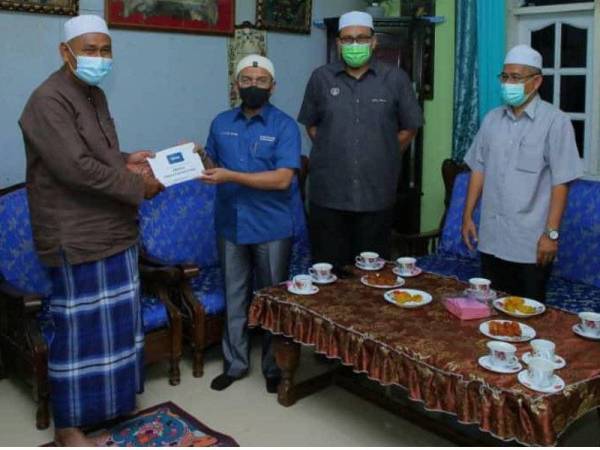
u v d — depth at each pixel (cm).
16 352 281
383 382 216
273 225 279
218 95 390
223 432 258
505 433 184
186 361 328
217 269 354
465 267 346
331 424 266
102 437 253
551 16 386
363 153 307
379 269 290
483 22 382
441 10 416
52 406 247
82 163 216
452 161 384
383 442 253
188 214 349
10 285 278
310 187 326
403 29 399
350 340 226
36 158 223
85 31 218
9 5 306
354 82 306
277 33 409
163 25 358
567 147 256
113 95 346
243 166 273
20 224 296
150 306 295
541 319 232
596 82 365
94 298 234
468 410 192
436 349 209
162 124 368
